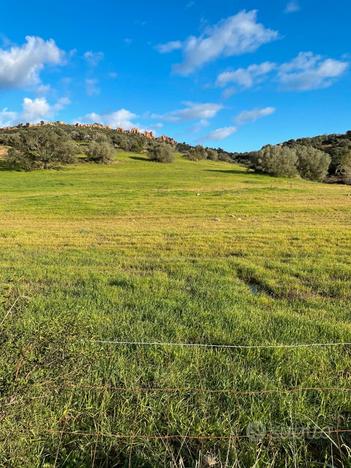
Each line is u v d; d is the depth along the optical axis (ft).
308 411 12.76
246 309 22.97
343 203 80.12
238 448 11.21
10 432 10.41
